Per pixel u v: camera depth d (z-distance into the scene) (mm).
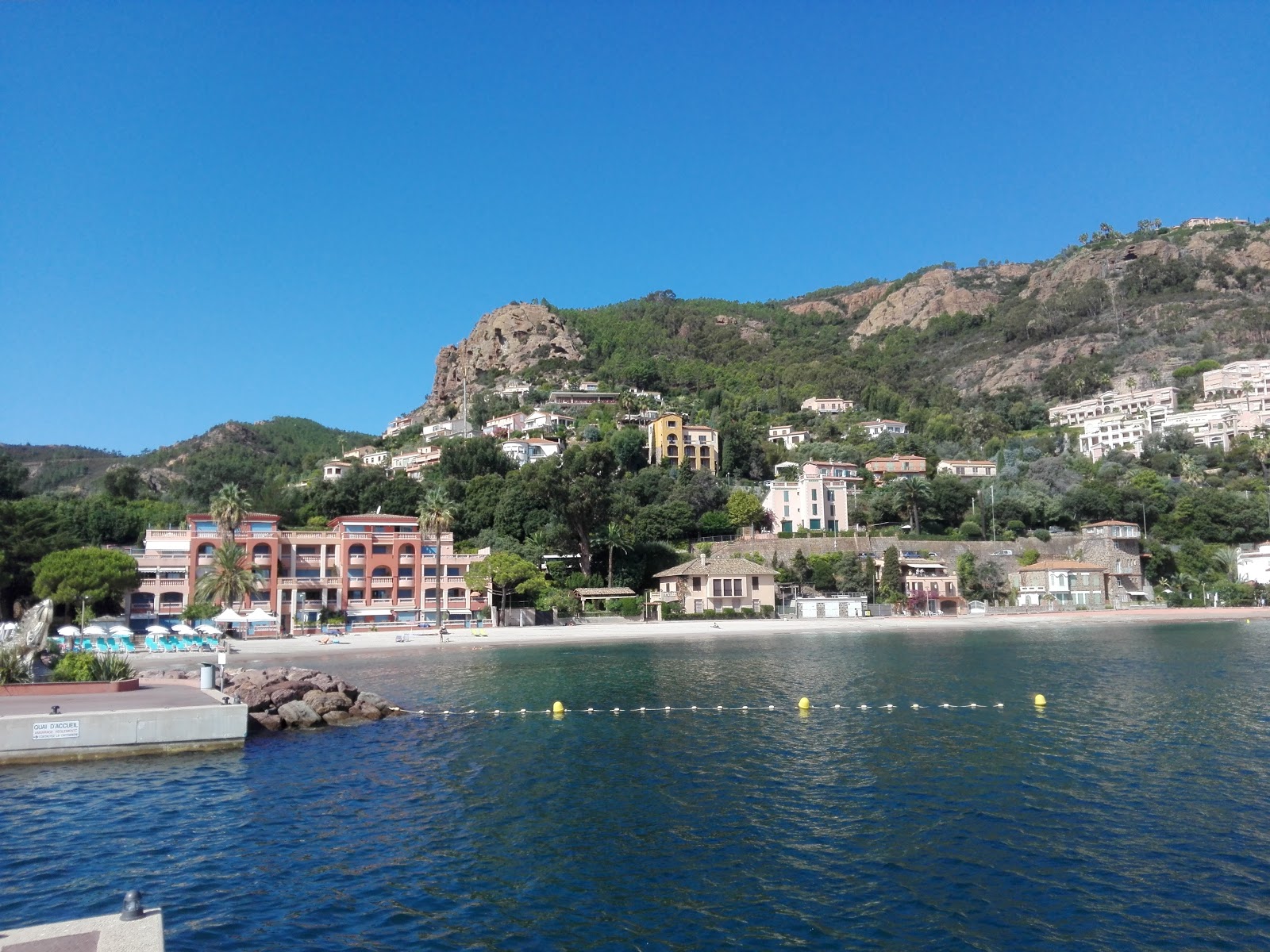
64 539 107062
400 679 66812
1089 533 153375
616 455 186250
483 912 20953
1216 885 22094
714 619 124438
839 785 32219
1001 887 22156
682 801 30344
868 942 19188
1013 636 101000
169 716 37938
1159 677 60156
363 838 26531
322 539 117312
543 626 117250
